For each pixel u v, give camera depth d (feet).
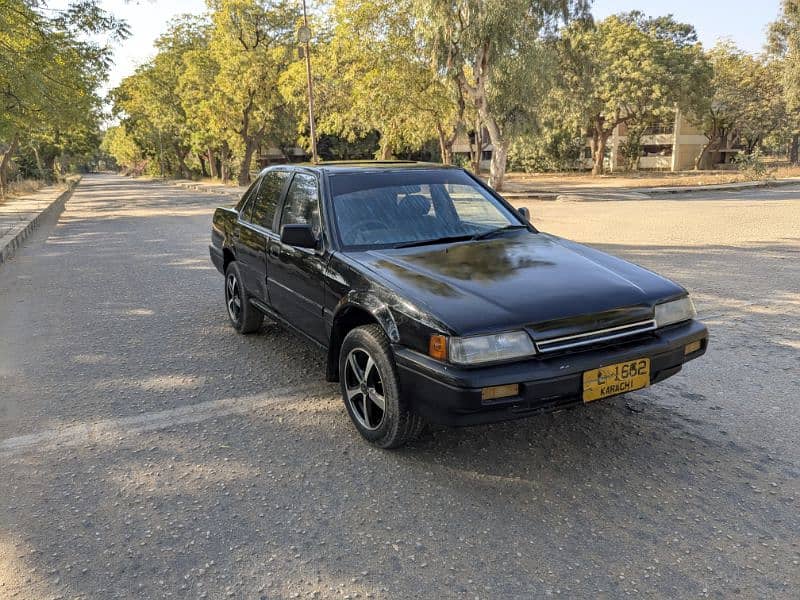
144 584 8.17
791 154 178.91
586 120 159.63
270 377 15.57
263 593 7.95
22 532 9.36
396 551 8.73
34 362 17.20
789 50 139.44
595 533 9.02
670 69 154.51
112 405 14.05
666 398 13.67
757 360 15.89
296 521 9.49
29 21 63.21
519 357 9.70
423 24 81.56
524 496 10.03
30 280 30.30
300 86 111.65
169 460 11.46
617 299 10.55
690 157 201.98
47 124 86.74
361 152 197.47
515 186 116.37
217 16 128.98
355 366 11.94
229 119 141.59
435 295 10.44
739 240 36.65
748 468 10.68
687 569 8.20
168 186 162.91
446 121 97.96
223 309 22.75
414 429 11.07
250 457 11.51
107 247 41.91
